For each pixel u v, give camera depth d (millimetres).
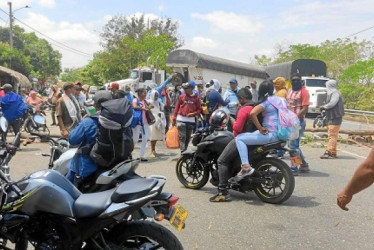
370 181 2369
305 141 13367
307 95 8633
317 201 6645
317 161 10195
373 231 5320
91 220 3404
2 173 3479
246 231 5297
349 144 13516
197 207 6309
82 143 4289
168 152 11398
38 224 3559
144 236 3430
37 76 68875
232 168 6660
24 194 3443
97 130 4250
